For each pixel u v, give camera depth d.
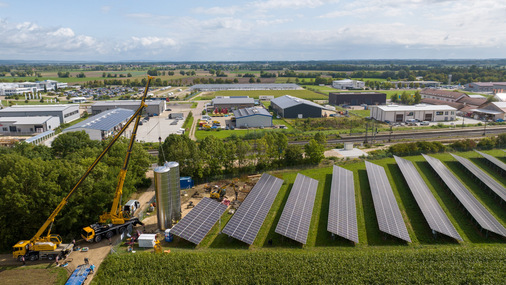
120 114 160.50
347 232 54.28
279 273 45.00
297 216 58.53
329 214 58.50
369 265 46.69
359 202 69.75
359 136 133.88
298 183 73.25
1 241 52.03
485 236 56.44
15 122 139.88
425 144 106.69
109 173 63.38
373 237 56.31
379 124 158.62
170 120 167.38
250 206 61.25
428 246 53.44
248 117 153.38
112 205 57.28
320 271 45.19
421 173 87.19
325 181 82.06
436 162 90.62
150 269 45.59
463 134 134.75
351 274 44.97
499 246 53.34
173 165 59.44
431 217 58.28
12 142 119.00
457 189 71.25
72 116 170.00
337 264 46.81
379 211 60.25
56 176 56.69
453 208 66.88
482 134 133.88
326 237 56.19
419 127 151.12
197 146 82.56
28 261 49.41
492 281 43.78
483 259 48.19
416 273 45.12
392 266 46.50
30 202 53.06
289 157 92.81
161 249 51.00
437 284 43.38
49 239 50.16
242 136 129.38
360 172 88.62
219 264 46.47
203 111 188.75
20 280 44.56
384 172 83.50
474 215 59.00
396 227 55.59
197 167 79.81
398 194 73.62
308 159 94.31
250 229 54.44
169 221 59.69
